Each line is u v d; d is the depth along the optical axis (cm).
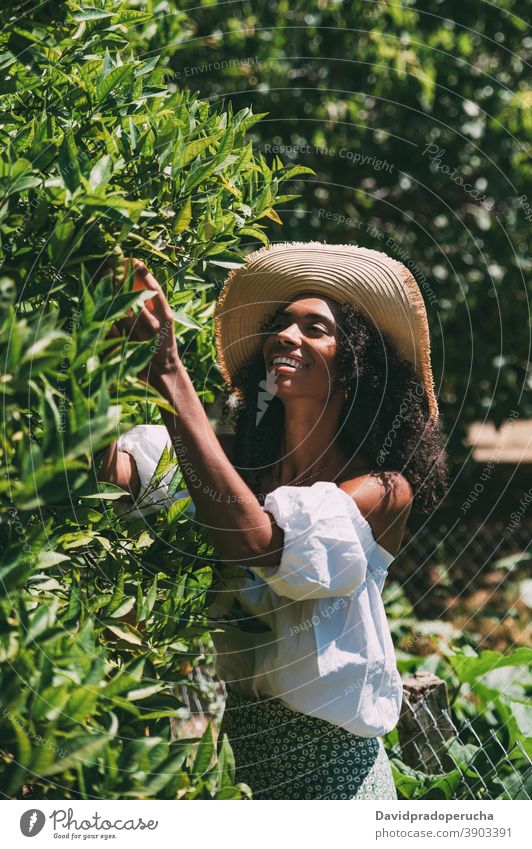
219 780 138
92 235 133
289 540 146
